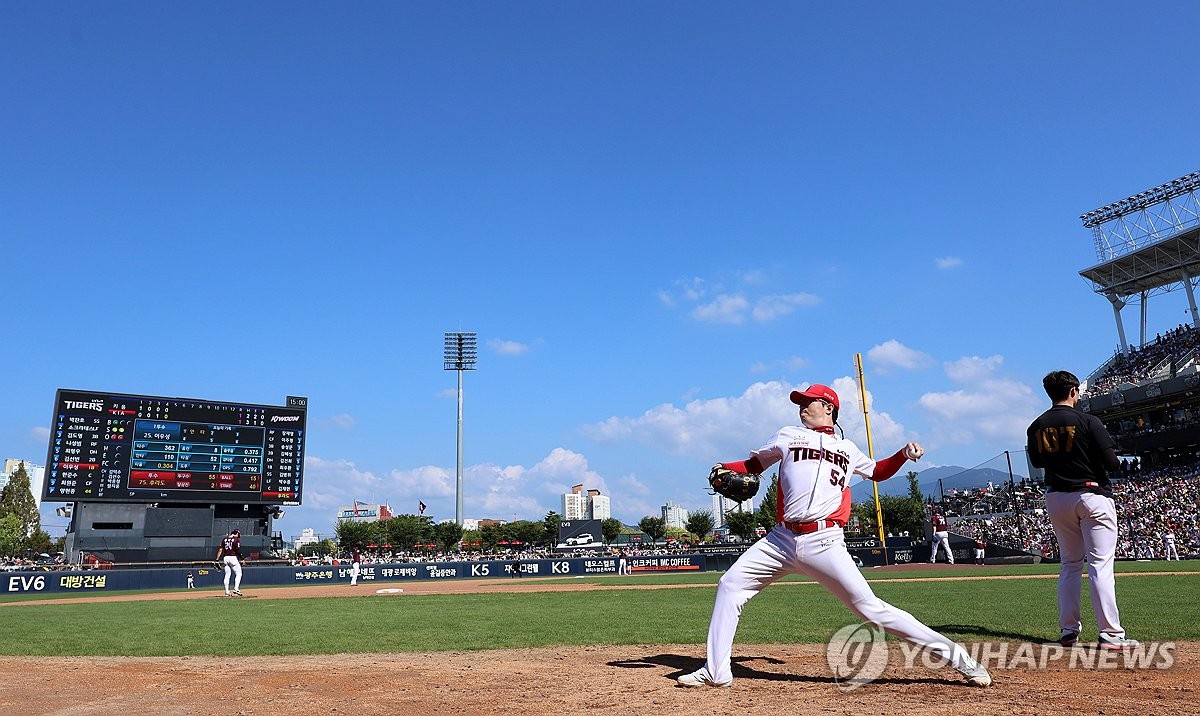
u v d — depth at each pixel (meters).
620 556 43.03
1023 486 48.06
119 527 37.31
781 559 5.32
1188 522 35.69
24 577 31.30
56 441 35.72
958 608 11.59
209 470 38.78
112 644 9.54
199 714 5.07
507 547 80.88
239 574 24.83
